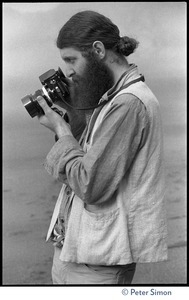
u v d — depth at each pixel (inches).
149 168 63.8
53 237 73.5
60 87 68.8
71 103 70.6
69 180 62.6
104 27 64.7
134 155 62.5
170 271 118.9
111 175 60.8
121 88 64.7
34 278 112.1
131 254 63.3
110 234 62.9
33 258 112.4
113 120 60.8
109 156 60.6
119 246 62.2
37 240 112.7
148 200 63.7
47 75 69.4
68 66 65.9
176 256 119.0
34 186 112.3
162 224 64.8
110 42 64.8
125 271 67.4
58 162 63.9
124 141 60.8
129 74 65.4
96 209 64.1
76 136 75.1
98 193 61.2
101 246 63.0
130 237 63.5
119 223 62.6
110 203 63.7
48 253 113.3
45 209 113.1
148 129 62.5
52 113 67.0
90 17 64.6
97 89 65.9
